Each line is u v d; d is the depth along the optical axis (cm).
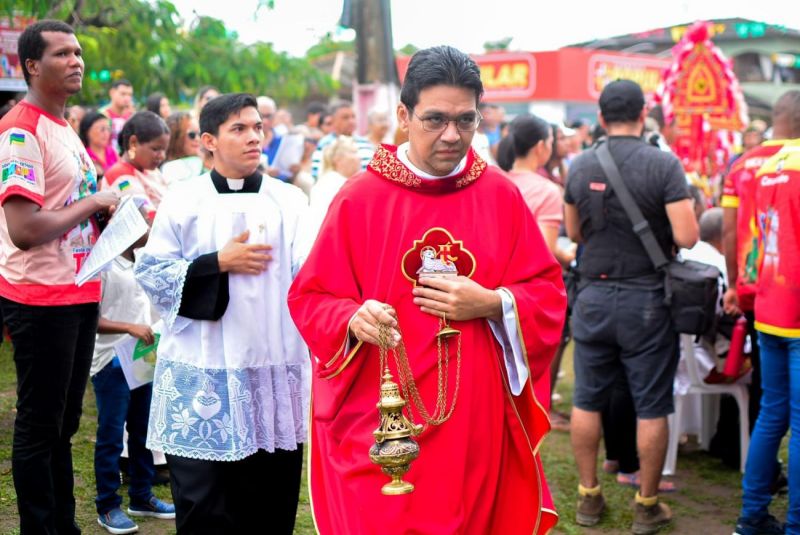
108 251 332
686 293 427
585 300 453
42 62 337
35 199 326
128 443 434
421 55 262
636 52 1686
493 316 271
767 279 417
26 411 342
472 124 261
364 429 271
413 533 263
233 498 339
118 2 827
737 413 551
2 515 412
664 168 430
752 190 443
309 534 434
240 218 331
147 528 420
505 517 287
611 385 463
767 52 1549
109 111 724
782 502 505
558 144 773
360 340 265
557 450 584
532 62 1520
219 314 320
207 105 334
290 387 338
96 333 378
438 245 270
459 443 267
